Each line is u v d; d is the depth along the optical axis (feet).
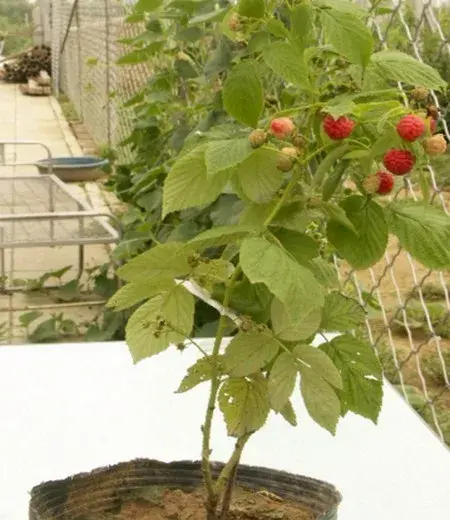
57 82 58.54
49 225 17.65
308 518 4.29
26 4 86.79
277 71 4.20
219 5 13.33
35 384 7.85
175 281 4.28
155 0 13.75
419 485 6.32
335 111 3.75
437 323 15.24
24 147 38.75
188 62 15.15
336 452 6.77
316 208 4.07
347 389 4.44
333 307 4.38
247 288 4.23
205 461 4.23
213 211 11.68
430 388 12.74
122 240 16.56
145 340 4.42
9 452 6.69
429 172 7.93
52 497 4.36
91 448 6.77
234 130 4.22
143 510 4.36
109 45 31.07
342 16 4.14
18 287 19.30
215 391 4.21
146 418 7.25
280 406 3.95
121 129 27.58
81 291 19.04
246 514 4.31
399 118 3.91
